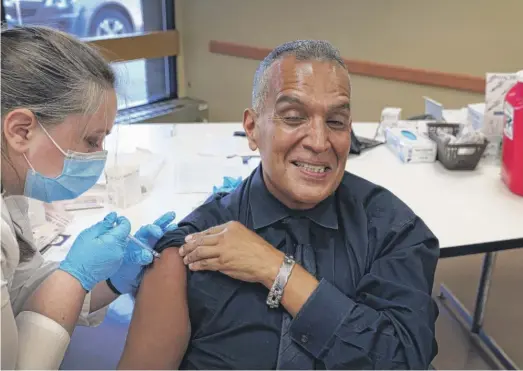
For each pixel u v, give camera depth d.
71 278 1.08
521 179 1.80
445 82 3.20
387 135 2.33
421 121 2.47
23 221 1.17
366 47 3.51
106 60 1.09
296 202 1.14
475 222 1.64
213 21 4.25
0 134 0.98
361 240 1.15
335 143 1.07
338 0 3.52
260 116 1.11
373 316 1.03
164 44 4.33
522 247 1.55
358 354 1.00
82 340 1.45
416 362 1.01
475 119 2.20
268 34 3.96
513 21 2.84
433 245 1.18
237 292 1.09
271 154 1.09
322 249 1.15
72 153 1.05
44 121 0.99
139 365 1.09
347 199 1.21
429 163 2.14
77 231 1.62
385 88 3.52
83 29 3.75
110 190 1.76
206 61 4.44
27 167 1.04
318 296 1.02
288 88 1.04
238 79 4.27
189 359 1.12
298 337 1.03
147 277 1.13
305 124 1.05
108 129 1.10
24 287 1.16
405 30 3.28
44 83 0.97
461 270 2.70
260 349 1.07
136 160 2.08
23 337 1.00
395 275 1.10
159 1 4.25
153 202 1.82
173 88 4.64
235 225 1.12
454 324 2.34
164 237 1.18
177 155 2.25
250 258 1.06
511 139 1.82
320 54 1.07
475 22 2.98
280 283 1.04
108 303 1.37
